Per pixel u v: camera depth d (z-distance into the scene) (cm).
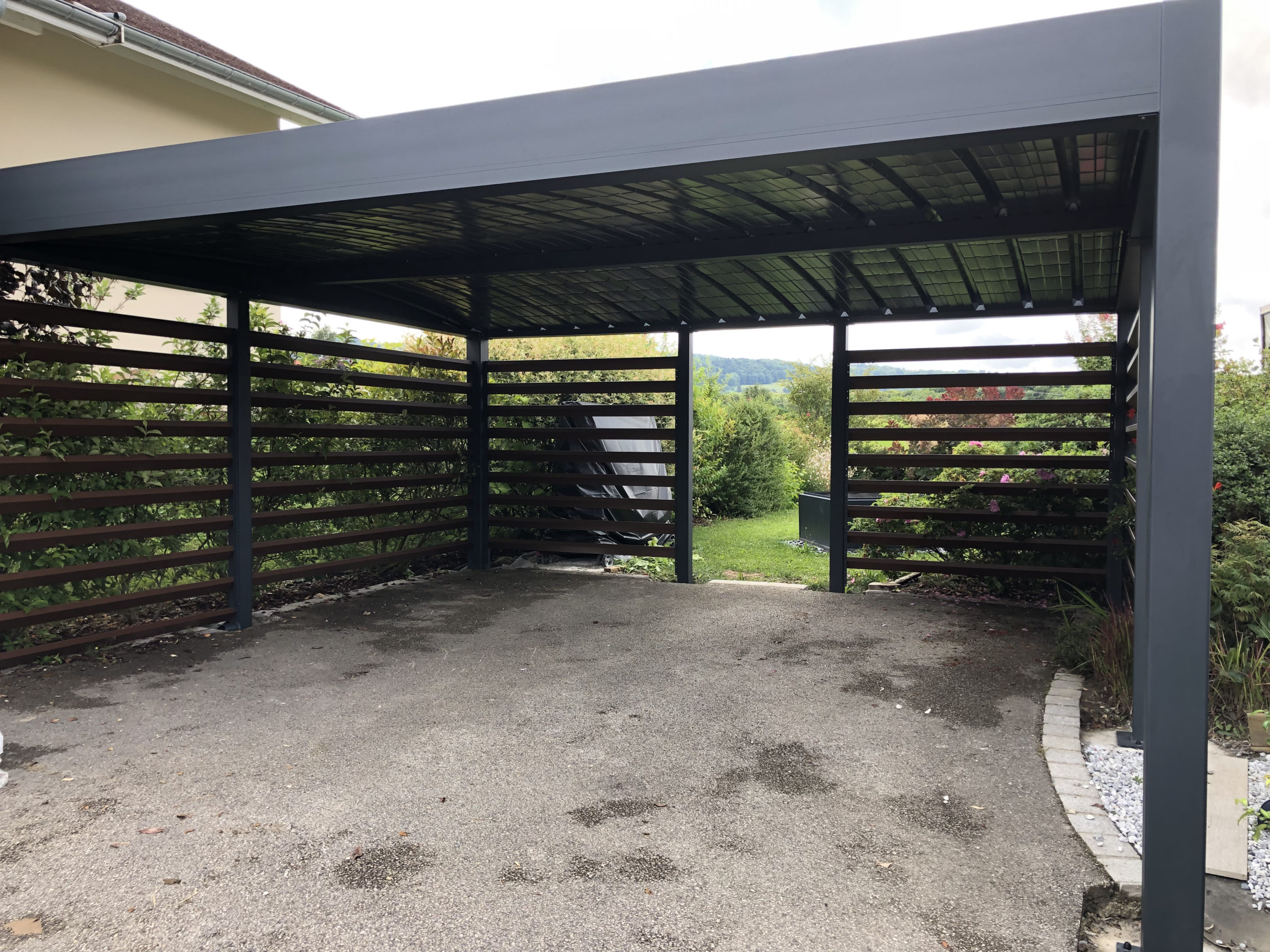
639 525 836
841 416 747
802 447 1777
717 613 673
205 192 368
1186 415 231
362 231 487
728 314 768
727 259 518
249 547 620
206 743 393
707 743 396
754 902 261
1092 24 243
